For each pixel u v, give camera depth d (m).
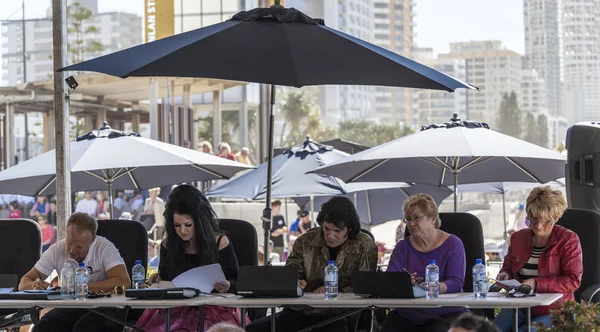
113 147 12.44
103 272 9.20
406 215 8.59
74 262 9.26
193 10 32.09
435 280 8.09
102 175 13.79
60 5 12.20
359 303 7.66
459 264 8.47
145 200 23.20
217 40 8.02
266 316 9.02
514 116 150.75
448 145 11.52
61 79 12.20
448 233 9.09
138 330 8.14
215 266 8.34
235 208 27.38
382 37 177.38
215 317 8.59
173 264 8.70
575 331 6.69
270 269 8.02
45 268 9.41
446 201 42.66
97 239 9.29
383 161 13.32
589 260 9.12
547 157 11.39
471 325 4.84
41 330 9.10
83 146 12.62
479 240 9.44
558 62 184.88
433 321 8.47
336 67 7.76
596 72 181.50
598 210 11.32
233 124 59.47
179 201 8.60
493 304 7.51
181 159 12.09
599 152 11.30
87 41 62.00
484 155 11.27
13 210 26.11
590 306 6.79
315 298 7.97
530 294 7.92
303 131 97.31
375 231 40.44
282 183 14.06
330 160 14.49
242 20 8.38
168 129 28.98
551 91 184.12
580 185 11.41
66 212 12.09
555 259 8.53
